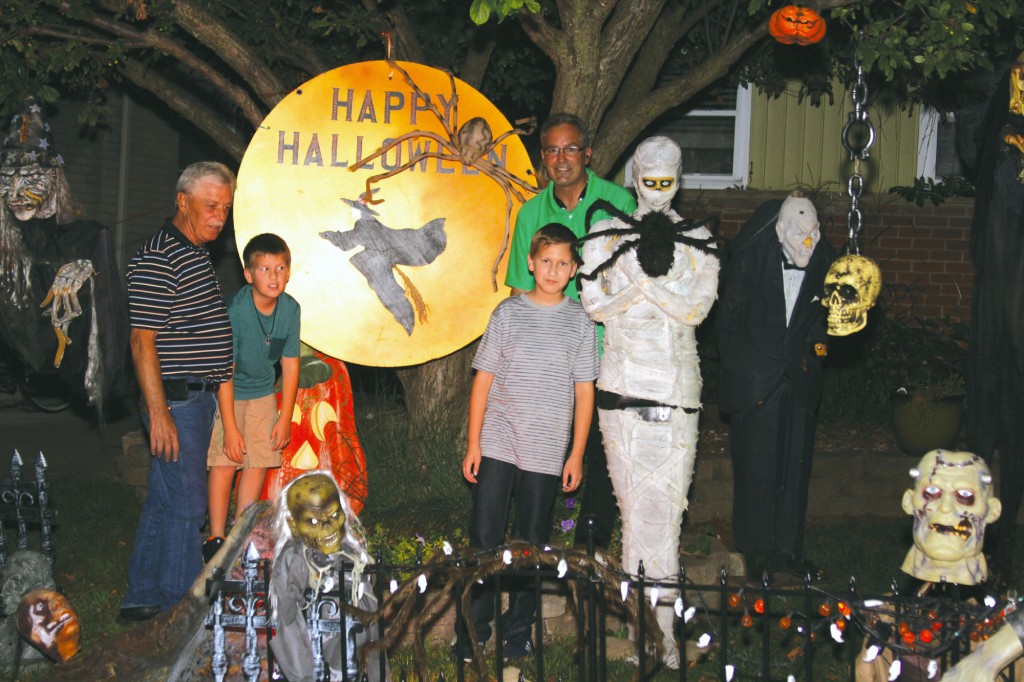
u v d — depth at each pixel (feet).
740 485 18.83
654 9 19.76
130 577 16.43
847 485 24.88
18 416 35.47
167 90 23.79
